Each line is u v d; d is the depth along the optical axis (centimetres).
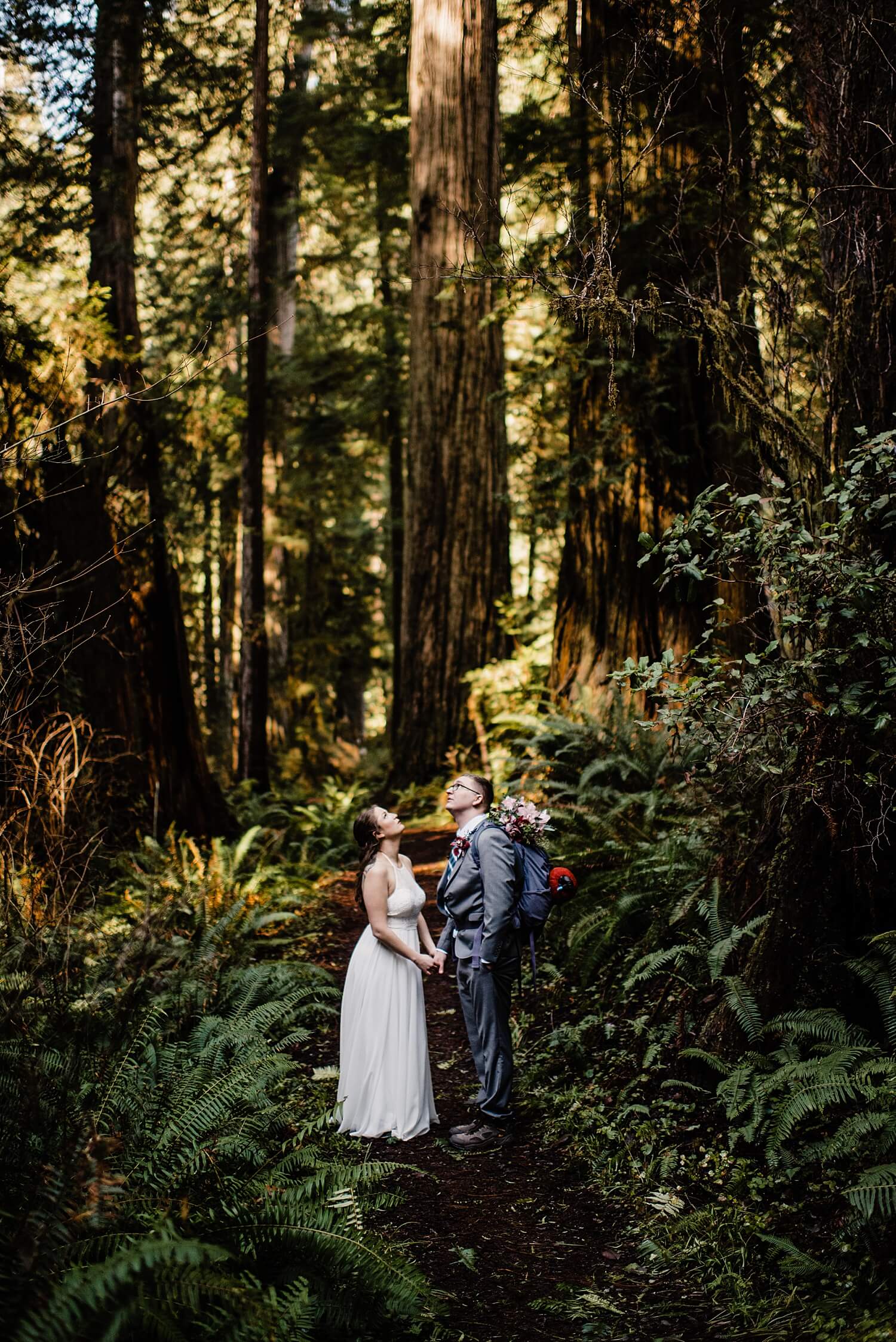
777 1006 446
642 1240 388
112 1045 381
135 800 921
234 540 2200
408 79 1694
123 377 933
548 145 885
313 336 2267
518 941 482
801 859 448
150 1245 246
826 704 424
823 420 488
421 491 1369
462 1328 333
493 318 915
